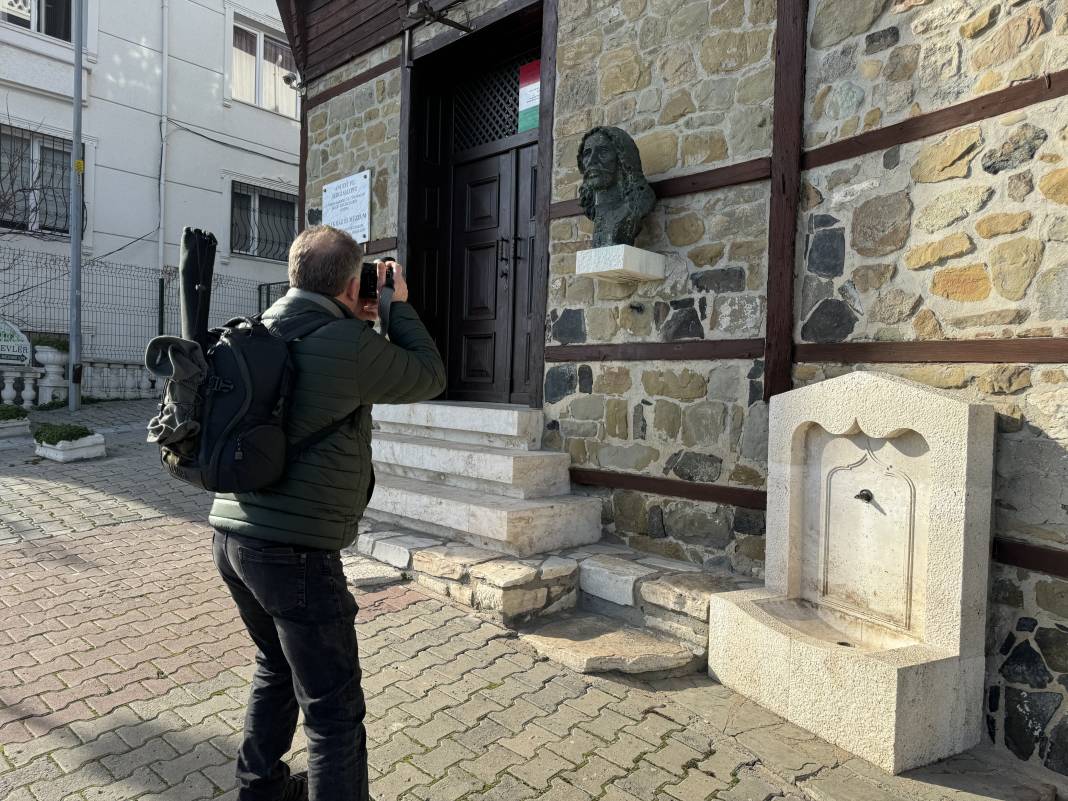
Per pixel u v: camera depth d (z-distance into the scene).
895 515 2.62
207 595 3.65
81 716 2.47
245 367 1.66
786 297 3.32
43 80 10.29
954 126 2.74
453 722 2.52
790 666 2.59
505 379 5.58
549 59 4.56
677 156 3.87
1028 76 2.52
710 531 3.65
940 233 2.79
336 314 1.86
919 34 2.88
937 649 2.41
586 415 4.29
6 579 3.77
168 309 11.42
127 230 11.18
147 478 6.13
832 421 2.77
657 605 3.26
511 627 3.32
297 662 1.69
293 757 2.27
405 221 5.73
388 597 3.64
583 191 3.86
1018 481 2.50
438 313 6.05
